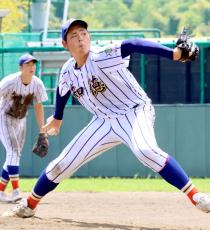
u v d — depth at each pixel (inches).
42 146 1005.2
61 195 1195.3
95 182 1467.8
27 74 1055.6
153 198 1151.0
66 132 1644.9
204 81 1748.3
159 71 1770.4
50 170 830.5
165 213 973.8
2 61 1792.6
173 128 1619.1
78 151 811.4
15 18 3326.8
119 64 775.7
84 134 808.9
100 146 805.9
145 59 1772.9
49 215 938.1
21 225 798.5
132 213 973.2
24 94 1067.3
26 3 3341.5
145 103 799.1
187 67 1758.1
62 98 840.3
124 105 796.0
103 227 797.2
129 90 792.3
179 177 786.8
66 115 1640.0
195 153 1617.9
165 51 762.2
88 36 783.1
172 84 1766.7
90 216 938.1
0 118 1080.8
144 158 783.1
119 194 1214.9
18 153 1091.3
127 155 1627.7
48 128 861.2
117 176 1632.6
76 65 796.0
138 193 1232.8
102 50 775.7
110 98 792.9
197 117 1614.2
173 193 1229.1
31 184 1416.1
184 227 819.4
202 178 1587.1
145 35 2167.8
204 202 783.7
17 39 1871.3
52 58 1851.6
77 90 803.4
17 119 1083.9
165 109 1619.1
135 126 787.4
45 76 1851.6
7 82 1056.8
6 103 1073.5
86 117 1632.6
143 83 1777.8
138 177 1619.1
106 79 782.5
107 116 798.5
